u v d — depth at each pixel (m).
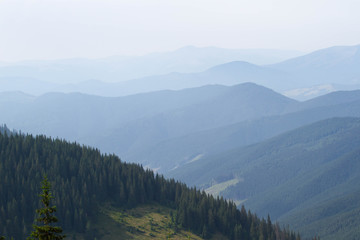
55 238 54.16
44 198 55.22
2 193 185.25
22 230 170.38
